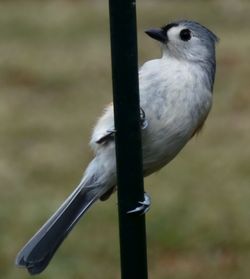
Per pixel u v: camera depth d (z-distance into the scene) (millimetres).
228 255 12602
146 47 25625
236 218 13547
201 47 7637
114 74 6586
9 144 17547
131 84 6578
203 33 7711
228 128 18094
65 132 18297
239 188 14812
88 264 12289
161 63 7457
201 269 12242
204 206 13992
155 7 31062
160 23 29188
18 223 13562
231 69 22625
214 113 19203
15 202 14484
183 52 7598
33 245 7051
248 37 26203
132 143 6641
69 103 20609
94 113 19766
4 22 29703
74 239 12914
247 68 22578
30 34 28078
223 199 14320
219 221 13430
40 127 18656
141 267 6730
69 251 12617
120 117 6637
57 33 28109
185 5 31141
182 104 7230
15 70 23500
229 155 16406
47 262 7051
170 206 13977
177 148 7336
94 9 31250
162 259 12602
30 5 31922
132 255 6723
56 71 23375
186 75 7336
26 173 15828
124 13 6449
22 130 18453
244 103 19875
